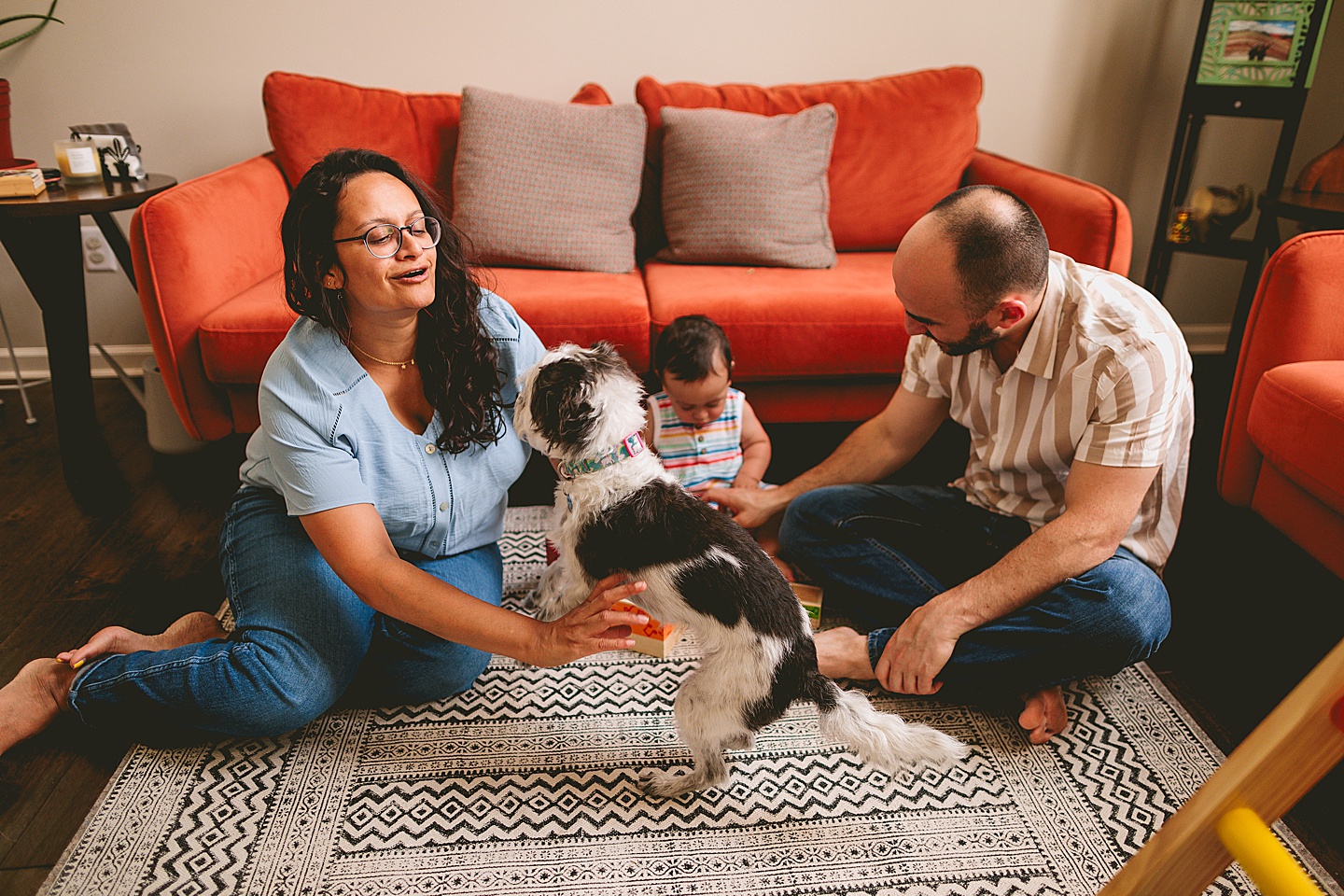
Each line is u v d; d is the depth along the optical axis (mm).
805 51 2711
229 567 1401
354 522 1213
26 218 1976
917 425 1723
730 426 1910
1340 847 1234
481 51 2637
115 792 1288
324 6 2535
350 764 1356
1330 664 677
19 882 1163
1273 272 1662
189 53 2555
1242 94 2479
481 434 1359
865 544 1618
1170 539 1528
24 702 1339
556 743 1411
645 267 2455
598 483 1205
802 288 2139
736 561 1177
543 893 1158
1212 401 2709
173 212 1868
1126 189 2936
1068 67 2756
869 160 2518
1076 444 1417
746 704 1178
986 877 1187
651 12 2623
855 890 1169
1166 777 1351
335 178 1126
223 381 1953
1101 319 1360
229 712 1278
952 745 1080
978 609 1377
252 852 1205
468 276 1295
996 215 1240
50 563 1882
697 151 2359
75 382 2123
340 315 1218
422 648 1401
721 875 1188
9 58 2506
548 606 1514
